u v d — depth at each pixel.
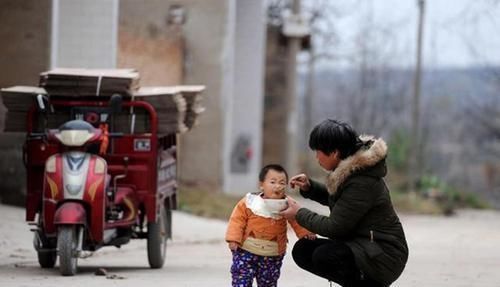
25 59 41.41
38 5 41.34
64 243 23.89
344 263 17.05
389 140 96.12
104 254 32.06
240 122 66.56
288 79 62.19
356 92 123.00
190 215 47.78
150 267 27.34
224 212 49.88
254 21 66.56
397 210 67.38
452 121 146.62
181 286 22.59
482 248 37.88
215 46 58.88
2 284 22.19
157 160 26.30
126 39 53.44
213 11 58.75
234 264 17.98
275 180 17.84
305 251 17.75
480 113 131.62
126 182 26.17
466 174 139.50
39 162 25.64
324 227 17.08
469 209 77.06
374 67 118.50
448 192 81.19
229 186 63.12
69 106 26.28
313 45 94.56
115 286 22.34
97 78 25.92
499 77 95.88
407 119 129.75
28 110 26.08
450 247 38.12
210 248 36.34
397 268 17.08
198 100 28.81
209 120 59.44
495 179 133.50
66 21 44.81
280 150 77.88
